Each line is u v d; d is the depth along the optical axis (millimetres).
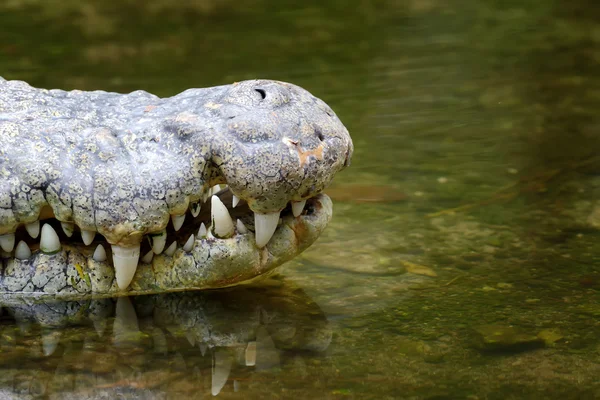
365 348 5867
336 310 6625
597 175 10297
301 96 6695
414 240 8281
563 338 5934
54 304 6703
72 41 18297
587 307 6531
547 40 18344
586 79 15250
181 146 6180
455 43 18078
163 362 5738
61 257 6676
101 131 6242
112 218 6090
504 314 6426
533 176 10320
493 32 19156
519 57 16891
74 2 22516
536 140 11883
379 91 14398
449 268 7527
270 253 6703
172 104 6715
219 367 5629
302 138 6309
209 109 6352
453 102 13828
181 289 6891
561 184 9977
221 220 6461
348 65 16219
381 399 5086
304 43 18219
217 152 6113
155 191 6078
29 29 19406
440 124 12680
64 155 6156
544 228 8508
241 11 21812
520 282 7129
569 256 7727
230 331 6246
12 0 22703
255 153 6133
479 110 13414
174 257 6734
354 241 8289
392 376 5402
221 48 17781
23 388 5367
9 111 6496
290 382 5363
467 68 16016
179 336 6180
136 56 17016
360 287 7117
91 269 6727
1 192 6066
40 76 15148
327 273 7465
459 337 6004
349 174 10562
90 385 5402
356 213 9172
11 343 6078
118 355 5859
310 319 6449
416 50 17516
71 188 6074
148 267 6793
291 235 6734
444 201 9492
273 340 6066
